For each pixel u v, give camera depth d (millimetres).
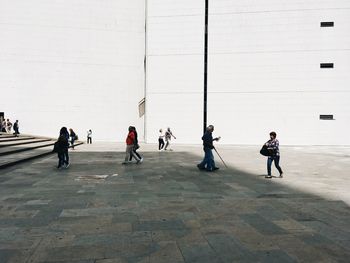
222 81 27734
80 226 4664
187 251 3734
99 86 31312
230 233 4391
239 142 27625
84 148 21750
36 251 3703
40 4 29875
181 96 28281
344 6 26188
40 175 9703
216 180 9016
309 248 3852
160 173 10305
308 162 14383
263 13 27094
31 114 29750
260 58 27219
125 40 31812
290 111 27016
